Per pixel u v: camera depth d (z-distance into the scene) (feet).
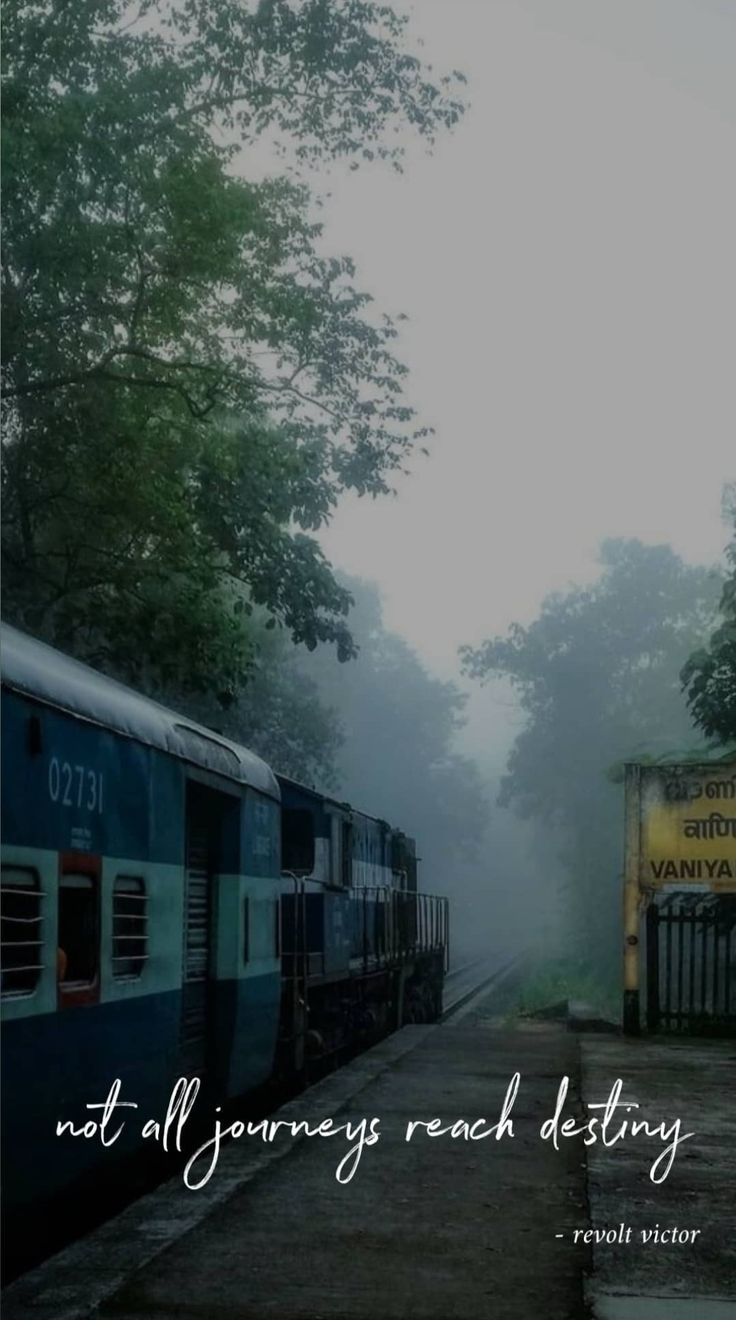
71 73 66.90
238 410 75.10
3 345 66.85
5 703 23.32
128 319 70.85
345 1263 23.85
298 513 75.72
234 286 73.26
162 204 66.74
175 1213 27.78
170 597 76.18
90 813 27.45
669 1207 28.32
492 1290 22.31
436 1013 108.27
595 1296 21.98
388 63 71.72
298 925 54.19
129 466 74.18
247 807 41.98
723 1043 63.82
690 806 66.18
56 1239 30.53
